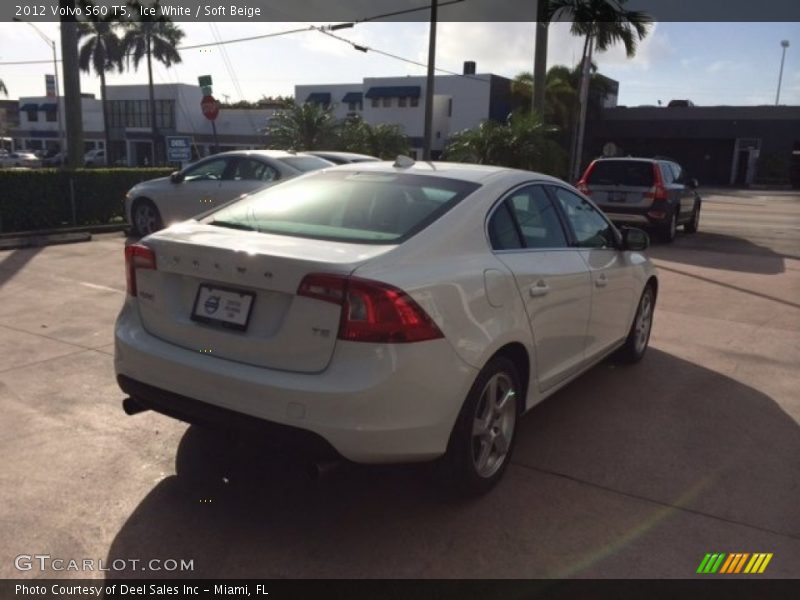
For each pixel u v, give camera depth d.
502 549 3.00
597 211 4.84
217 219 3.71
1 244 9.95
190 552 2.93
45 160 51.34
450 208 3.43
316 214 3.54
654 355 5.88
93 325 6.11
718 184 47.06
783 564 2.95
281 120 25.36
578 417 4.48
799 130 45.38
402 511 3.29
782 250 12.91
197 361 3.04
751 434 4.27
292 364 2.88
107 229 12.46
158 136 59.50
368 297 2.76
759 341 6.38
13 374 4.86
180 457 3.73
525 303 3.52
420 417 2.90
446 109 47.22
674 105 52.12
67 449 3.77
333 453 2.80
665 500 3.45
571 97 40.06
